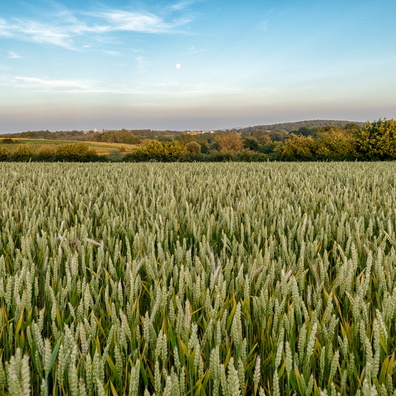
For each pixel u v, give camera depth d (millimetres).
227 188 6840
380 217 3744
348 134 58812
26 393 975
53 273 2064
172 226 3293
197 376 1310
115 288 1803
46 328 1784
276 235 3297
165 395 1044
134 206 4531
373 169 12523
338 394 1122
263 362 1488
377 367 1198
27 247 2354
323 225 3342
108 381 1303
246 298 1691
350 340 1559
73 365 1091
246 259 2369
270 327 1643
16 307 1585
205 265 2254
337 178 8141
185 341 1418
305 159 48500
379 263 1902
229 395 1083
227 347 1505
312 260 2309
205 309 1737
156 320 1695
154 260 2152
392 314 1568
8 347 1464
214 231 3381
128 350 1557
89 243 2463
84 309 1621
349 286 1838
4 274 1967
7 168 13742
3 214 3842
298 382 1196
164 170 12578
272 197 5074
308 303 1696
